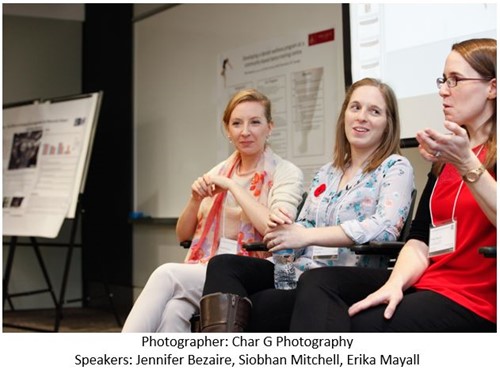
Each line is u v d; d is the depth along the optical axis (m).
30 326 4.60
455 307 1.60
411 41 2.83
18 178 4.66
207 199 2.57
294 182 2.44
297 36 3.78
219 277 1.90
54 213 4.35
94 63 5.51
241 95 2.53
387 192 1.97
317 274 1.73
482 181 1.57
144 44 4.97
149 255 4.87
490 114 1.77
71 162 4.39
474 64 1.77
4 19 5.41
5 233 4.57
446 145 1.57
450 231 1.72
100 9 5.44
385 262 2.04
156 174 4.84
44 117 4.66
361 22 3.03
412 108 2.81
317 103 3.66
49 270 5.50
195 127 4.50
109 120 5.29
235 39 4.21
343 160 2.17
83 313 5.24
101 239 5.35
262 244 2.21
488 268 1.65
